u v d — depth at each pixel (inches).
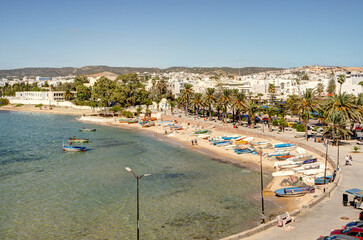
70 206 1996.8
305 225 1402.6
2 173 2780.5
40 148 3969.0
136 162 3154.5
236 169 2800.2
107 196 2166.6
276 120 5009.8
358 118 3344.0
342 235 1123.3
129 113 7421.3
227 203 1969.7
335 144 3272.6
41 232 1648.6
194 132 4901.6
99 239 1558.8
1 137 4872.0
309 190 2014.0
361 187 1920.5
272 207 1860.2
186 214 1822.1
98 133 5329.7
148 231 1622.8
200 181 2461.9
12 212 1911.9
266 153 3280.0
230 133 4763.8
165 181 2484.0
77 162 3186.5
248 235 1323.8
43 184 2460.6
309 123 5206.7
